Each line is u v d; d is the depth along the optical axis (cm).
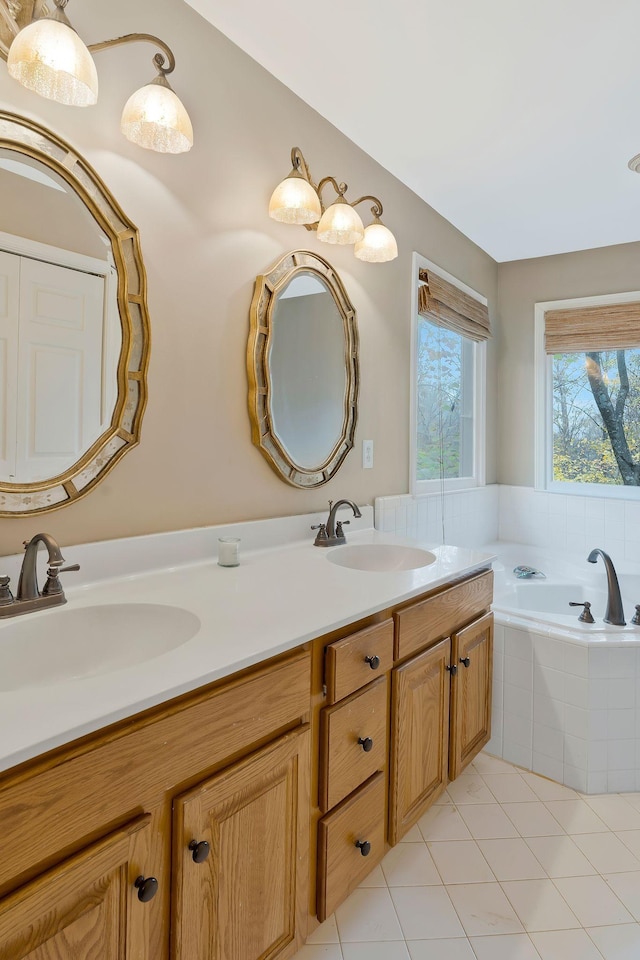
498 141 207
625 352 312
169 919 82
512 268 345
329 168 197
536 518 337
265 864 99
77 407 123
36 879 65
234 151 160
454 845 158
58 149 118
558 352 328
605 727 185
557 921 131
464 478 318
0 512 111
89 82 100
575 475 331
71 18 119
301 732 107
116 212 128
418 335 261
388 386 236
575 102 182
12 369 112
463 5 142
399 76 171
